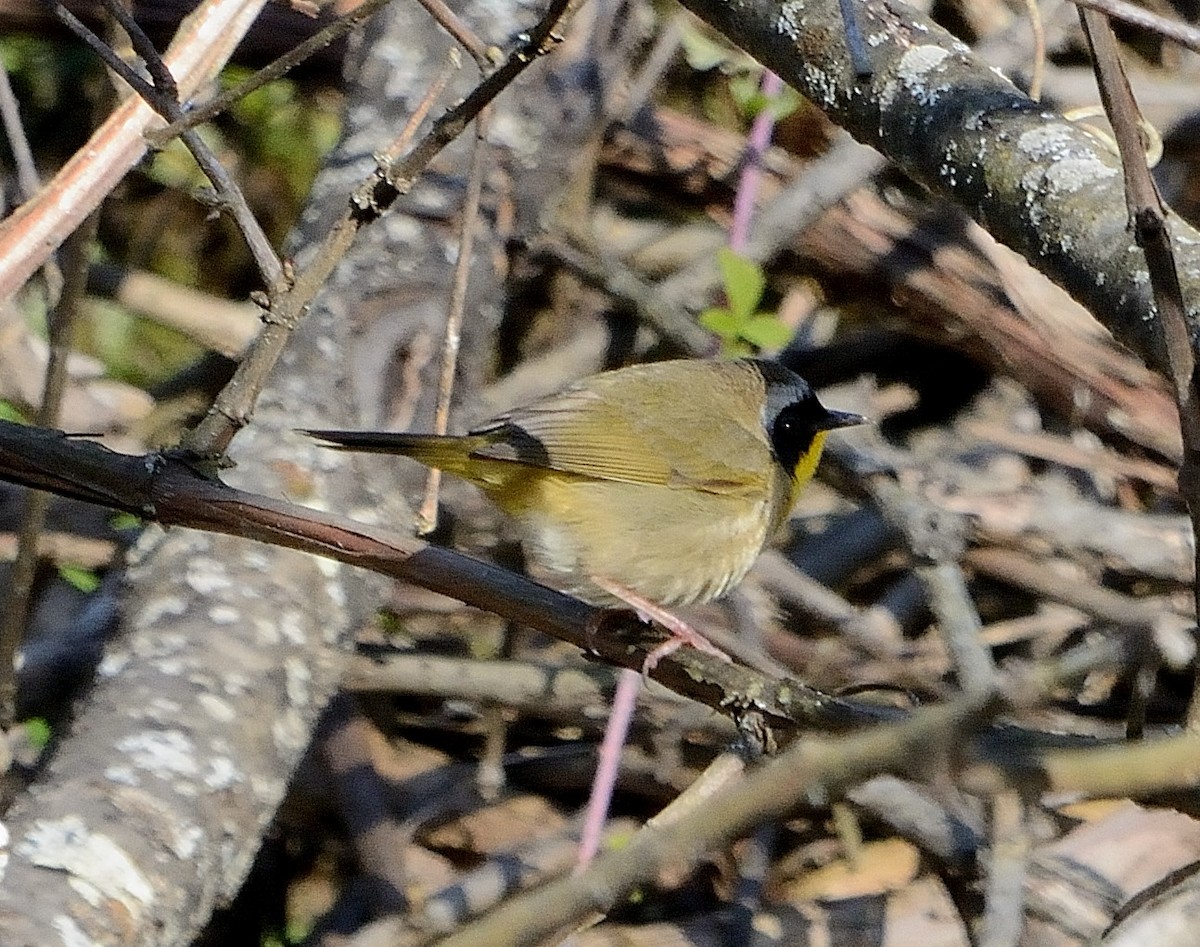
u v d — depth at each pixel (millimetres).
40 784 7781
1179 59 13195
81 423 11883
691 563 8781
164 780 7727
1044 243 6766
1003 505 10781
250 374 6273
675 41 12109
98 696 8258
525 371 12172
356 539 6309
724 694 6312
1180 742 3646
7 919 6855
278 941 9758
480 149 7699
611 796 10000
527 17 10852
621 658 6527
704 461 8750
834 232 11883
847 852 9047
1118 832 9227
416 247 10055
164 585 8719
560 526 8555
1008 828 8312
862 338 12602
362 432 7816
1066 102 12406
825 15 7727
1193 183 12781
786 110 10914
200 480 6203
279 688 8414
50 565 11109
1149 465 11328
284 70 6211
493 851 9938
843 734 5605
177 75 7051
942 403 12617
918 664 10281
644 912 9602
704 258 12125
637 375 9320
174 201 13086
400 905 9312
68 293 8586
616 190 12562
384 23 10828
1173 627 9320
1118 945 7965
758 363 9656
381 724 10547
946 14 13289
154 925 7223
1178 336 5051
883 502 10102
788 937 9297
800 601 10586
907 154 7422
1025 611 10844
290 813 10070
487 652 10930
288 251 10297
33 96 12859
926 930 9289
